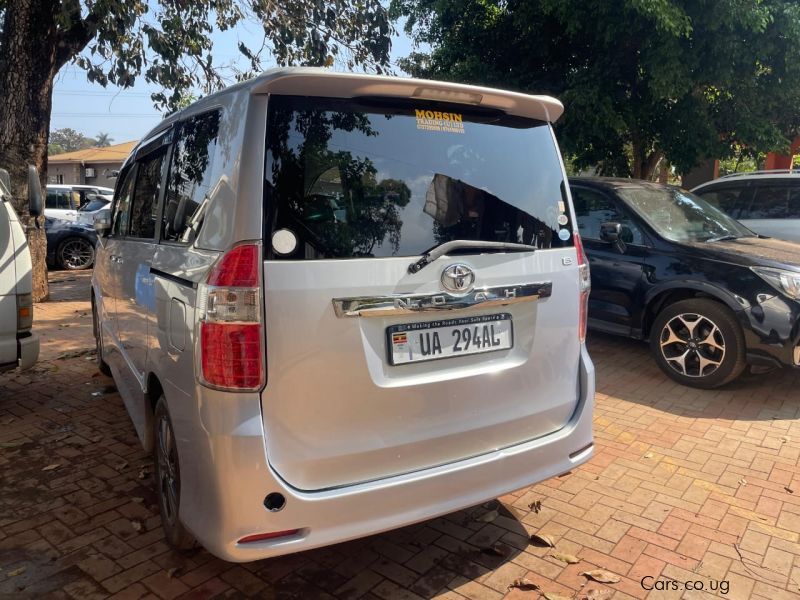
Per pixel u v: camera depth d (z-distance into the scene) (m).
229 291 2.20
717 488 3.65
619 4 8.45
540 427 2.89
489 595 2.70
